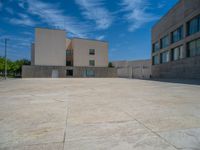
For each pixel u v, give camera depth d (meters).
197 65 23.38
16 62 61.91
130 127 3.47
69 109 5.20
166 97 7.76
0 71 61.78
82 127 3.49
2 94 9.09
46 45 41.72
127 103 6.21
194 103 6.18
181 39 28.36
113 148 2.54
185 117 4.23
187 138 2.91
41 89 12.02
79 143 2.73
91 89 11.97
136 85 16.12
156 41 40.81
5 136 3.03
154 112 4.76
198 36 23.23
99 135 3.05
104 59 48.19
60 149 2.52
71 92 10.02
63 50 43.06
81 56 45.56
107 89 11.93
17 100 7.00
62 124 3.70
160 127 3.47
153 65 43.00
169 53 33.25
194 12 24.23
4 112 4.83
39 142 2.77
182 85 15.21
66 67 42.16
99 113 4.66
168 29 33.69
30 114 4.59
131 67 58.88
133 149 2.51
